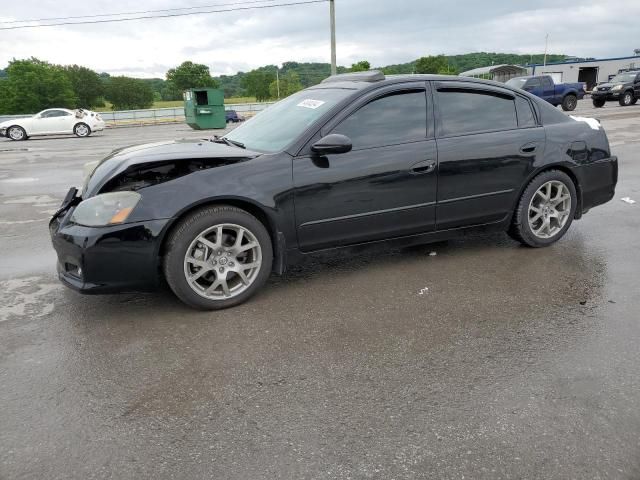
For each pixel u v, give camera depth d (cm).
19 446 225
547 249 475
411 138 403
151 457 217
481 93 438
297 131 383
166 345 313
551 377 268
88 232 325
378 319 341
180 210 333
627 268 422
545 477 202
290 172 363
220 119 2666
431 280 406
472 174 423
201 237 345
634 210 615
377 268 436
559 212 472
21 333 332
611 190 495
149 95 13775
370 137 391
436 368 280
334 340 314
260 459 215
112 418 244
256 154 368
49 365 292
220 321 344
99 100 13450
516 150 437
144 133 2555
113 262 328
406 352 298
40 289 407
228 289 359
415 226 415
